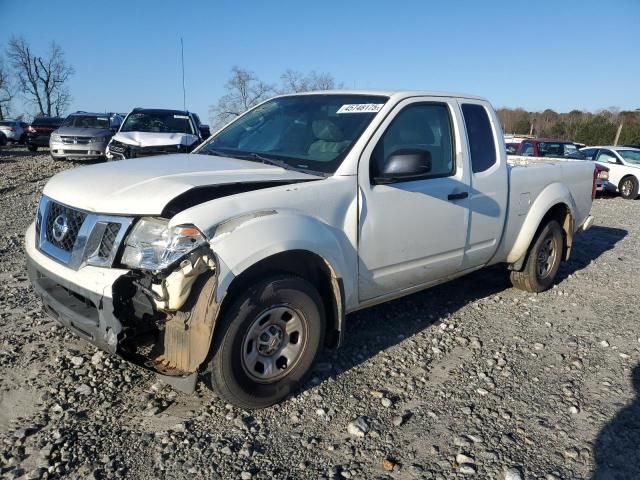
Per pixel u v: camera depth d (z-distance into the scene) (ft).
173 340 9.93
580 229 21.01
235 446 9.66
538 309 17.57
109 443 9.55
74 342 13.23
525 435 10.43
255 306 10.11
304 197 10.92
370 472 9.20
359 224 11.91
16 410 10.37
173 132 42.47
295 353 11.09
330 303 11.87
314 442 9.87
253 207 10.17
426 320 16.05
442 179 13.92
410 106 13.48
